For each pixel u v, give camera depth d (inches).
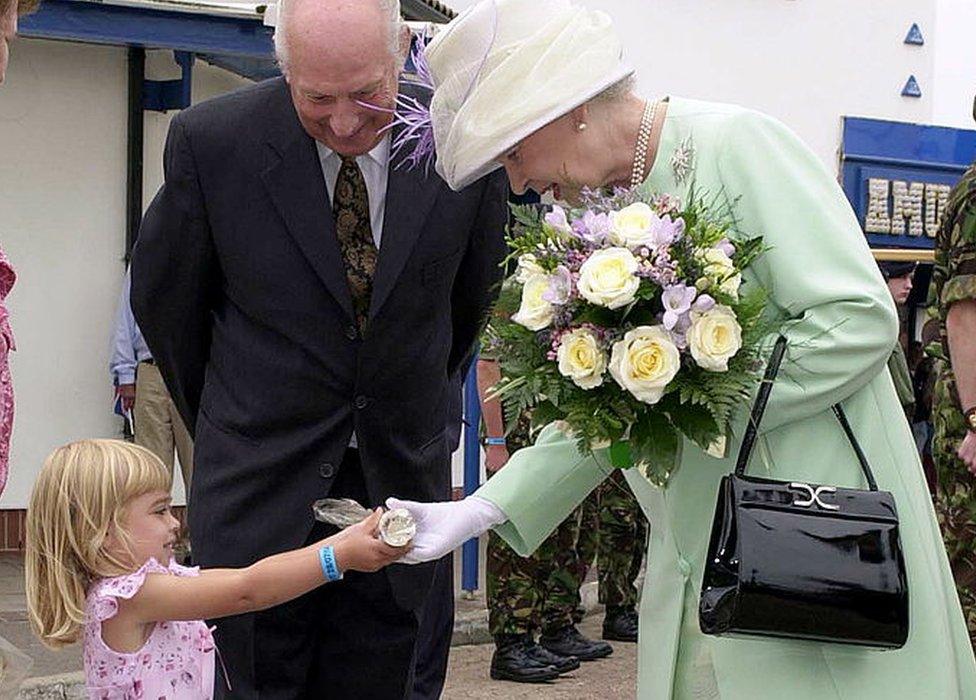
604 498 297.1
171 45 335.0
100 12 327.6
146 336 158.9
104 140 372.8
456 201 155.7
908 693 115.4
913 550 116.6
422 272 153.9
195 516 156.6
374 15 138.6
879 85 496.4
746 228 116.0
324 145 149.7
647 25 457.7
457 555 381.7
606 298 106.7
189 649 143.8
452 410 175.5
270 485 152.9
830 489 113.6
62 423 372.8
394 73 141.5
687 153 117.5
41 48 365.7
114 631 139.3
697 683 123.5
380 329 152.6
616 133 118.9
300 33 137.4
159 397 347.9
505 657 271.1
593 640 302.5
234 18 336.8
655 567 126.3
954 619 121.9
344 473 156.9
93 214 373.1
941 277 187.0
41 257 369.4
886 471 117.5
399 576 156.3
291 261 151.7
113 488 139.2
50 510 140.1
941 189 502.0
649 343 107.0
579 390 111.1
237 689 155.9
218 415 156.0
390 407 154.9
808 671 116.6
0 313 112.1
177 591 138.3
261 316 153.1
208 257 154.7
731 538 111.7
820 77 486.0
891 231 495.5
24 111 365.4
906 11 497.4
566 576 279.1
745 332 110.4
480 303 164.2
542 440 129.6
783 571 110.0
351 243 153.6
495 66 117.0
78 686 248.7
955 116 517.0
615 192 116.7
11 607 302.4
